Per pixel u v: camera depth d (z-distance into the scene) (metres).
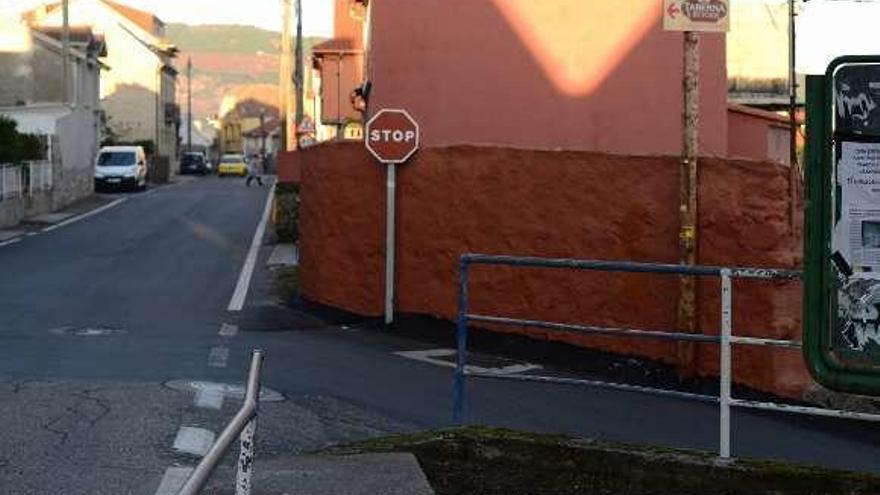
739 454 8.20
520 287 12.23
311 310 14.80
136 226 29.81
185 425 7.96
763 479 6.60
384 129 13.39
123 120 76.94
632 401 9.93
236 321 14.09
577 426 8.80
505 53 17.05
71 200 39.59
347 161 14.11
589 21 16.94
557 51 17.02
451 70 17.11
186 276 19.09
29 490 6.24
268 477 6.47
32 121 37.47
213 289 17.36
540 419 8.98
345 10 35.66
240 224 31.14
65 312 14.51
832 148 6.00
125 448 7.23
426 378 10.53
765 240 10.42
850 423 9.36
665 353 11.20
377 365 11.13
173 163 84.00
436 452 7.03
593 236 11.77
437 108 17.14
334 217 14.31
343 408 9.02
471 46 17.06
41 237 26.14
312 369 10.73
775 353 10.19
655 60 16.89
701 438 8.64
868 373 6.05
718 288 10.62
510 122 17.08
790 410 6.52
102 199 42.09
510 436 7.04
